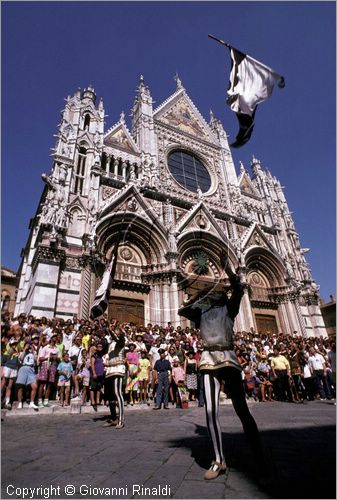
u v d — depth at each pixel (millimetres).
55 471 3850
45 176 21016
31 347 10438
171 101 37250
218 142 39000
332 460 3908
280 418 7832
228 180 35625
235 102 6281
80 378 11805
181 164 33562
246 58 6461
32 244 27203
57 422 7953
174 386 12805
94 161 25250
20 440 5707
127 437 5812
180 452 4555
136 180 27188
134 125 34812
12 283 39969
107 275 6973
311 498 2830
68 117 26125
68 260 19688
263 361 15250
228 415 8445
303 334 29016
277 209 37938
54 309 17766
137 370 12156
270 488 3113
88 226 21500
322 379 14961
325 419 7352
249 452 4461
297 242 35875
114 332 7828
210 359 4023
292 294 30641
